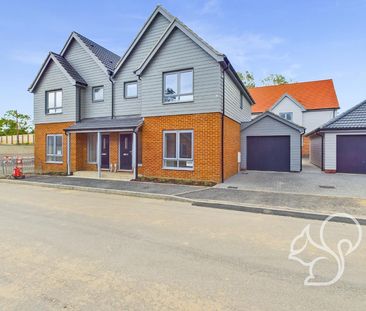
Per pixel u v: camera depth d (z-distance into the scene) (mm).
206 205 7867
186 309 2686
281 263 3863
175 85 12500
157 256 4090
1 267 3674
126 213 6902
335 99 26453
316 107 26266
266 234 5207
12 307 2705
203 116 11797
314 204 7445
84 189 10703
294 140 16000
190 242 4730
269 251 4324
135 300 2854
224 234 5195
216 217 6543
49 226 5660
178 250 4344
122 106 15227
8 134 47000
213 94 11594
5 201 8453
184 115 12219
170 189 10078
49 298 2883
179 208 7547
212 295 2971
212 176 11617
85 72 16375
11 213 6844
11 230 5363
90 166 16203
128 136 15086
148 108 13086
